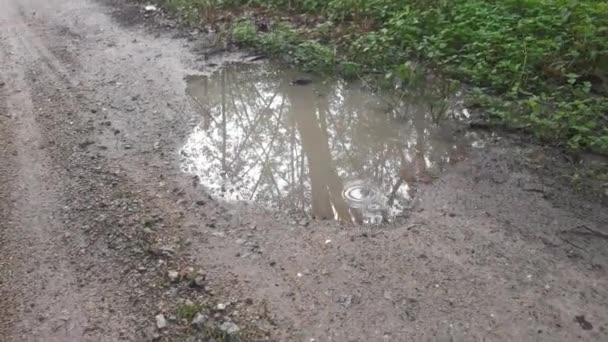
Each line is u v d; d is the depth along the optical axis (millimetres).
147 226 4355
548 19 6801
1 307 3656
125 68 7426
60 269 3967
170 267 3928
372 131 5770
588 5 6820
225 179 5000
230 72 7277
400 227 4285
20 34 8812
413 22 7293
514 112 5641
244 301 3623
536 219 4281
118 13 9656
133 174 5070
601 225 4188
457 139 5469
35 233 4344
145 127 5914
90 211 4566
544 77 6234
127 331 3436
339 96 6566
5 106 6453
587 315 3430
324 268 3895
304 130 5863
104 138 5703
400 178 4930
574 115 5285
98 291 3760
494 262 3883
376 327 3408
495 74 6305
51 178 5051
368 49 7043
